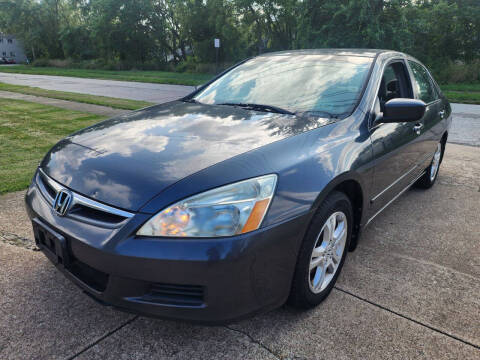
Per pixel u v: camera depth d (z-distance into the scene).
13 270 2.48
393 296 2.37
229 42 37.59
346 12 20.88
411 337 2.02
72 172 1.98
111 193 1.77
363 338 2.00
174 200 1.66
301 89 2.79
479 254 2.95
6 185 3.93
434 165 4.37
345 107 2.56
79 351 1.86
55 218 1.88
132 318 2.09
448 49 25.75
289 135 2.14
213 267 1.61
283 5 31.66
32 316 2.08
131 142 2.14
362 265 2.73
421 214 3.70
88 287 1.80
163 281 1.63
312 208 1.89
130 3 43.81
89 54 51.81
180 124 2.38
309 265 2.01
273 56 3.41
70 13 56.78
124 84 20.48
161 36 45.62
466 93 17.12
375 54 3.10
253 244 1.68
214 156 1.88
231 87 3.08
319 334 2.02
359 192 2.41
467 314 2.22
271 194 1.77
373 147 2.49
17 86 16.27
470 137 7.50
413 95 3.41
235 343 1.94
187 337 1.97
